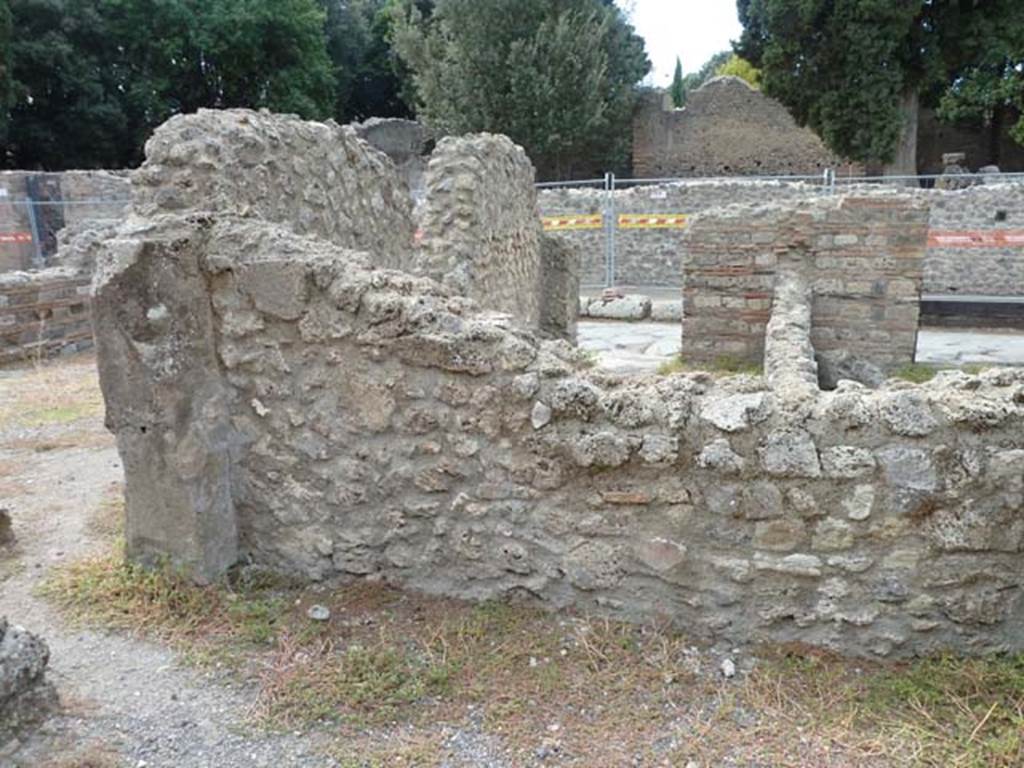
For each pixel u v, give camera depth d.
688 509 2.59
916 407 2.38
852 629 2.53
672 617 2.69
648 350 9.41
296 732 2.25
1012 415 2.32
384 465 2.92
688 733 2.25
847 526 2.46
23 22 20.69
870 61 17.38
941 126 21.22
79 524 3.71
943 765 2.10
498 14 21.39
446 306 2.94
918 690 2.36
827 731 2.23
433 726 2.28
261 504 3.12
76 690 2.42
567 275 8.63
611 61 22.44
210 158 3.26
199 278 2.96
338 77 28.67
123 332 2.83
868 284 7.43
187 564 3.00
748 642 2.62
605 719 2.31
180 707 2.35
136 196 3.21
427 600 2.92
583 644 2.64
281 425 3.04
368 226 5.18
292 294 2.90
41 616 2.84
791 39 17.95
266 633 2.71
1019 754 2.10
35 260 14.50
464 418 2.79
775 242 7.64
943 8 17.73
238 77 24.11
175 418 2.89
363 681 2.45
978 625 2.44
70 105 21.70
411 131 24.09
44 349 8.33
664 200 15.11
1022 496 2.33
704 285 7.98
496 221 6.21
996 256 13.52
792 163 22.33
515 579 2.85
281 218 3.91
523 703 2.38
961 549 2.39
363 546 3.01
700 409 2.55
